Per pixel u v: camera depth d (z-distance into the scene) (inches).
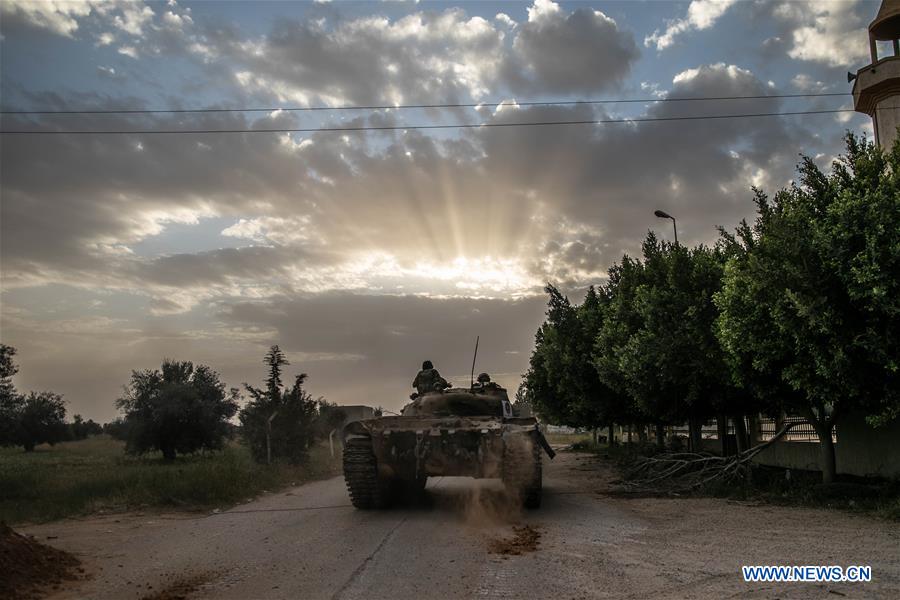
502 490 553.0
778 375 467.8
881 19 663.8
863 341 367.9
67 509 478.0
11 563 253.0
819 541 305.4
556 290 939.3
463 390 536.1
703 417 706.2
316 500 530.3
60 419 1930.4
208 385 1348.4
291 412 864.9
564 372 916.6
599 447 1428.4
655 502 476.1
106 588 248.2
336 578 253.0
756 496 481.7
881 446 524.4
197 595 234.4
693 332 539.5
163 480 572.4
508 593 228.4
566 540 325.4
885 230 355.9
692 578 243.4
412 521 395.9
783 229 406.6
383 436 434.9
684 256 576.1
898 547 286.0
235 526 398.0
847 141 422.3
